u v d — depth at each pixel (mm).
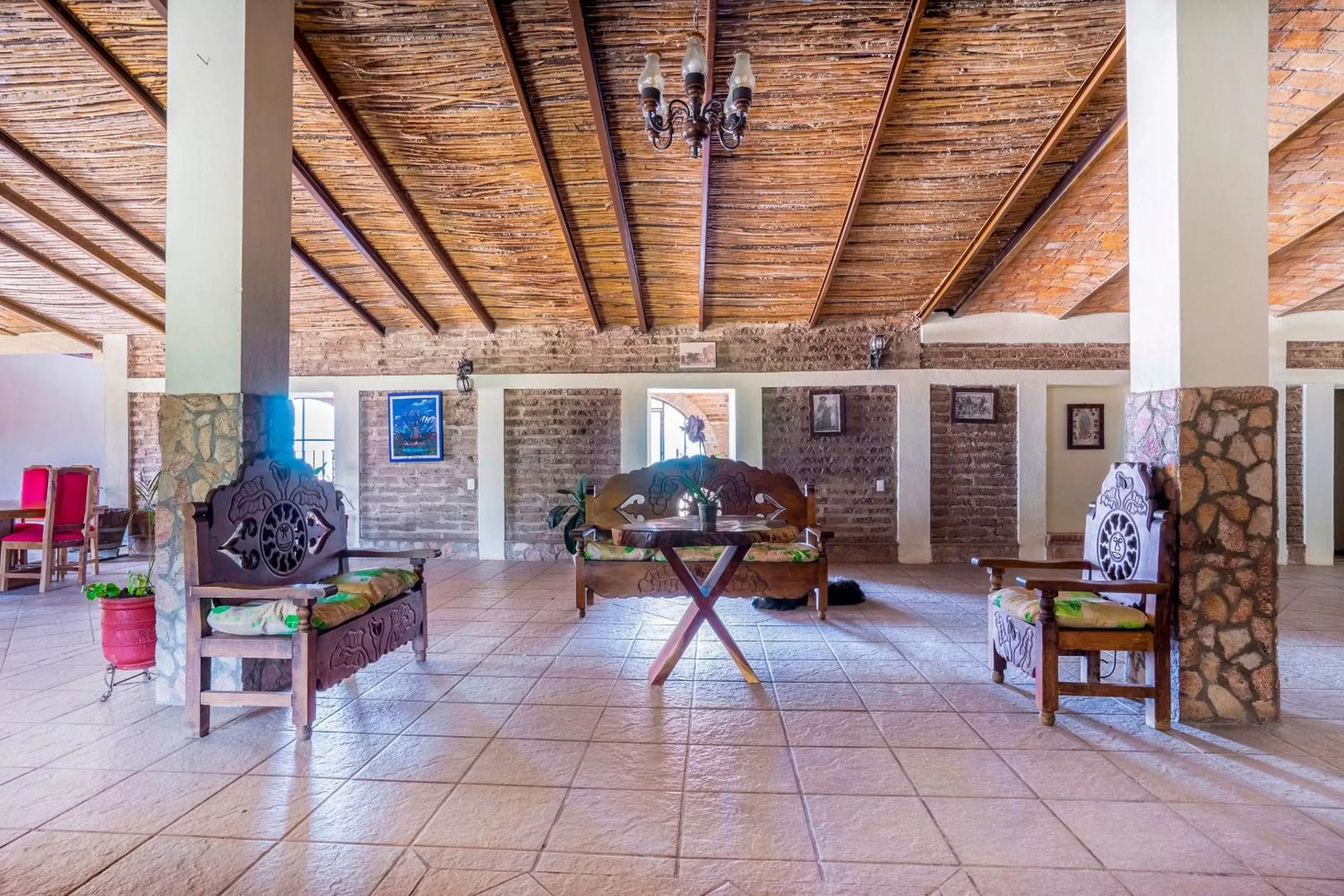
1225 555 2908
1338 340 6992
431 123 4520
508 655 4027
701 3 3670
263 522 3137
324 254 6062
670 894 1804
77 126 4543
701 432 4121
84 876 1878
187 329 3154
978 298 6785
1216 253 2916
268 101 3283
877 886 1835
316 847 2020
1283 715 3025
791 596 4840
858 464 7199
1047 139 4535
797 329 7297
